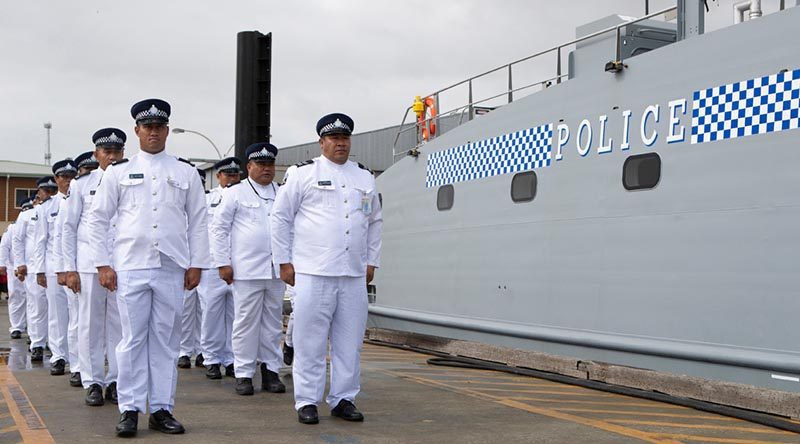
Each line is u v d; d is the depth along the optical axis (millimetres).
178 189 5934
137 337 5746
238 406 6891
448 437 5551
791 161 6590
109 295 6988
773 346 6707
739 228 7008
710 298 7254
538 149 9508
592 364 8305
